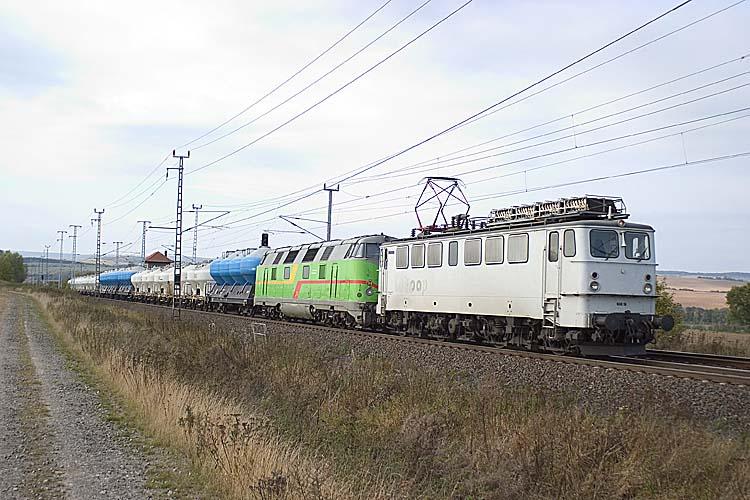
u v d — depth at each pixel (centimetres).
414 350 2241
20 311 5688
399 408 1389
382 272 3125
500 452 1074
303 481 938
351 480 1010
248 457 1020
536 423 1141
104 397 1753
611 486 927
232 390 1588
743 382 1530
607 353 2112
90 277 11431
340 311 3488
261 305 4591
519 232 2295
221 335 2677
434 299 2722
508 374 1778
